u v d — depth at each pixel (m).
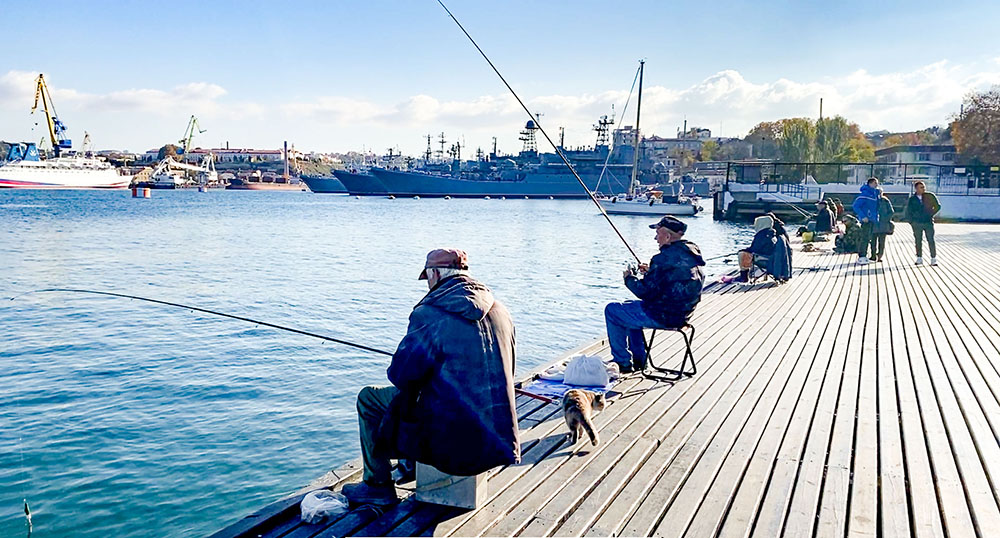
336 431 7.23
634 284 5.70
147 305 14.69
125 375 9.21
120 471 6.20
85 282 19.02
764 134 123.06
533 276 20.44
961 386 5.71
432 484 3.44
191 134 163.75
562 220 54.22
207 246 30.58
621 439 4.38
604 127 98.50
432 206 82.81
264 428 7.29
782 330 8.02
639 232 41.81
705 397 5.34
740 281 12.12
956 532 3.23
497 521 3.30
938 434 4.57
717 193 42.88
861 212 14.83
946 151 78.50
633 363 5.98
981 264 14.82
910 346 7.21
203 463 6.39
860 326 8.27
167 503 5.63
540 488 3.66
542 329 12.72
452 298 3.18
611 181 96.31
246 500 5.70
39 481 5.99
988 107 55.50
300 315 14.02
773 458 4.15
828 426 4.71
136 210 64.38
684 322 5.71
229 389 8.62
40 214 55.38
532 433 4.50
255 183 165.88
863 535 3.22
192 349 10.67
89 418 7.55
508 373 3.27
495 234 39.56
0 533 5.12
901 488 3.73
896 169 55.44
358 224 48.28
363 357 10.26
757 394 5.44
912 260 15.57
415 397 3.19
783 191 41.28
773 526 3.31
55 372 9.35
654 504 3.52
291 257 26.08
